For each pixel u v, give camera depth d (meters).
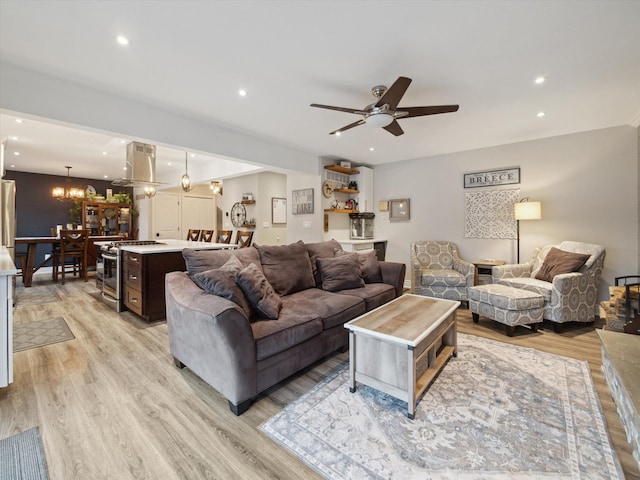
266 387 1.92
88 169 6.77
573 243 3.66
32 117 2.41
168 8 1.69
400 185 5.54
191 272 2.44
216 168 5.82
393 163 5.62
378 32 1.90
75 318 3.59
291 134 3.96
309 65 2.29
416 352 1.80
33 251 5.43
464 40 1.98
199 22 1.81
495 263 4.14
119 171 7.01
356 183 5.77
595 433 1.62
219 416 1.77
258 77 2.48
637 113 3.20
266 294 2.26
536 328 3.18
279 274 2.91
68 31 1.90
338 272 3.21
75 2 1.63
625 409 1.46
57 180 7.46
